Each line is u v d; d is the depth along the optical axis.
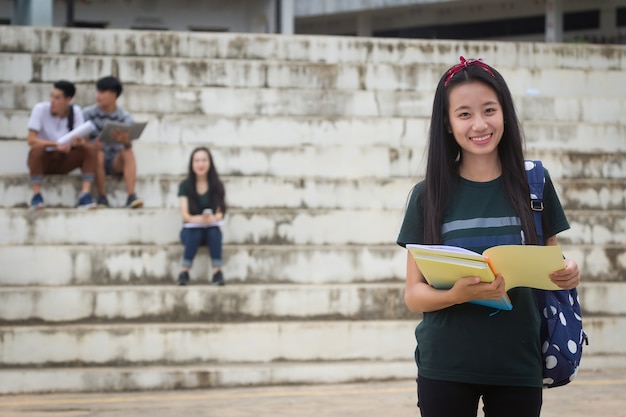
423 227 4.67
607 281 11.59
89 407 8.92
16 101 14.20
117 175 12.64
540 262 4.25
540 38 29.61
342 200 12.66
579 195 12.91
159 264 11.26
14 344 9.92
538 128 14.23
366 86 14.99
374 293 10.86
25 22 21.89
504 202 4.58
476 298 4.32
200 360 10.15
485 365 4.41
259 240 11.96
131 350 10.07
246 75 14.88
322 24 32.59
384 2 29.39
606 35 28.50
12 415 8.60
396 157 13.34
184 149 13.16
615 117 15.03
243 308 10.70
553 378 4.59
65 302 10.51
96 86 14.32
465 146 4.58
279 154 13.21
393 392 9.51
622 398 9.06
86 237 11.66
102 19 24.89
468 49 16.16
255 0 25.64
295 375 9.93
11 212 11.55
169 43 15.62
